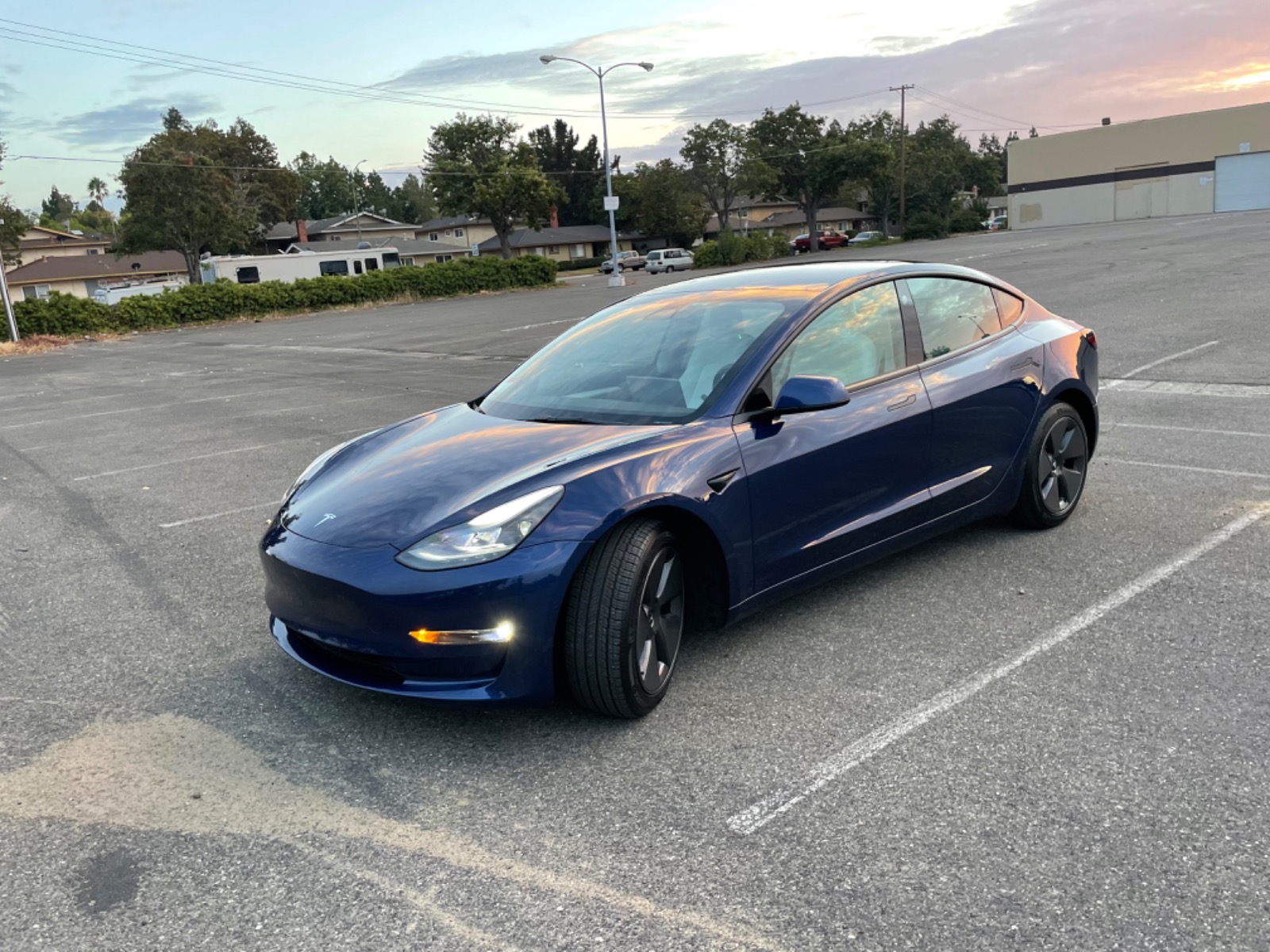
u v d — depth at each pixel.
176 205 60.44
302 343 23.31
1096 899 2.12
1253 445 6.02
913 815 2.48
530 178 59.47
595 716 3.14
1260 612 3.59
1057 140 67.75
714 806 2.58
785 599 3.66
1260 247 22.59
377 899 2.27
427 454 3.42
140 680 3.62
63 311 33.75
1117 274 18.81
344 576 2.85
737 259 57.00
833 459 3.53
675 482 3.07
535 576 2.80
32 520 6.36
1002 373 4.28
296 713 3.28
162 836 2.58
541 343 17.52
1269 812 2.39
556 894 2.25
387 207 134.12
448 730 3.11
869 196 89.75
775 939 2.05
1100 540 4.50
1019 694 3.09
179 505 6.51
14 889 2.37
